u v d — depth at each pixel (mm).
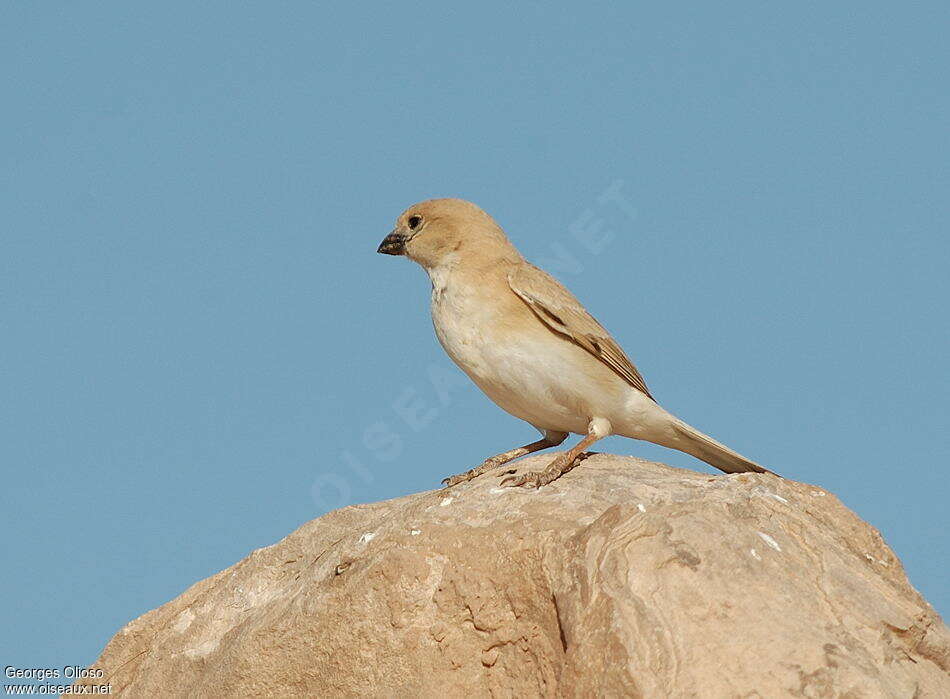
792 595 11281
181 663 14594
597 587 11289
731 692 10453
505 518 13078
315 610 13133
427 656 12633
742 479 13859
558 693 11367
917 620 11609
